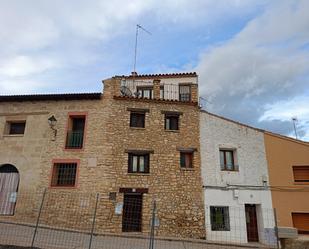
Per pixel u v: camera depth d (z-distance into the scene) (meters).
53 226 14.93
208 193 16.88
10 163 17.00
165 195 16.30
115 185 16.05
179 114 18.12
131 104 17.88
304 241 11.55
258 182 17.66
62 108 17.88
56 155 16.84
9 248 9.34
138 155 17.14
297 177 17.98
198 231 15.97
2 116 18.11
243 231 16.58
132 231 15.63
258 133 18.80
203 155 17.61
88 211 15.56
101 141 16.83
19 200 16.17
